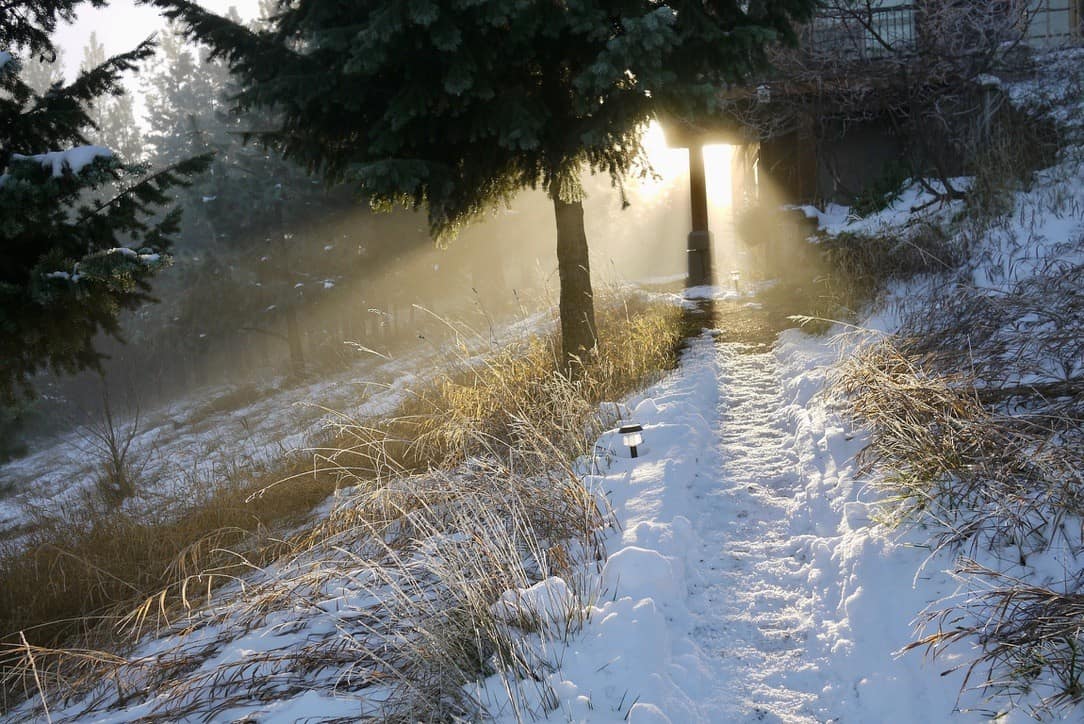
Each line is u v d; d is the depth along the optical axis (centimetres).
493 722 316
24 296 713
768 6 880
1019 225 920
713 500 541
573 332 929
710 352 961
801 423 639
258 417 1881
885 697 318
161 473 1228
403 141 842
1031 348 561
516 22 760
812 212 1420
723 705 337
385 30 718
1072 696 267
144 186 791
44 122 829
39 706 446
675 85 812
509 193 990
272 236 2344
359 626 435
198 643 470
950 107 1289
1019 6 1200
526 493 512
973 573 348
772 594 421
